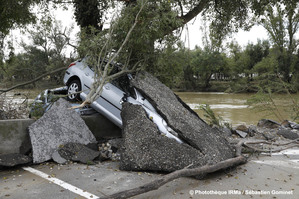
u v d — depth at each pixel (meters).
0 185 4.32
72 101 8.02
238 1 11.55
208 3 11.80
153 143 5.15
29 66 10.41
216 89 57.09
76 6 10.45
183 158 4.82
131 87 6.89
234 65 61.22
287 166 5.50
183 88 58.03
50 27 10.28
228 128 9.20
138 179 4.61
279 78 11.97
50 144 5.62
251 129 9.20
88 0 10.05
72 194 3.96
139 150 5.11
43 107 6.69
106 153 6.09
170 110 6.16
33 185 4.32
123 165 5.04
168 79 9.09
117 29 6.95
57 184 4.36
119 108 6.80
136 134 5.36
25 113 7.82
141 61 7.70
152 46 7.58
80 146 5.81
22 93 8.70
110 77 6.43
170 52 8.28
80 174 4.83
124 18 6.75
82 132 6.22
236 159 5.20
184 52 9.02
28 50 11.11
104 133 7.56
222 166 4.78
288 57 48.44
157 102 6.16
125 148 5.19
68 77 8.37
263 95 11.28
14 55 10.09
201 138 5.47
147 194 3.98
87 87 7.64
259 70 49.75
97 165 5.41
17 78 9.93
